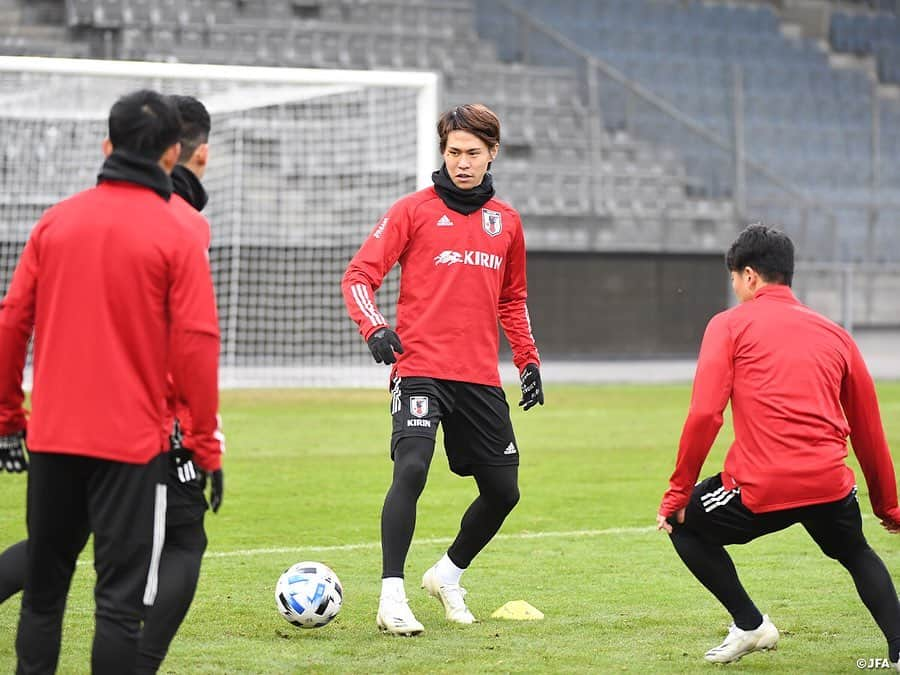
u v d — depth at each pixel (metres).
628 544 22.86
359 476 31.36
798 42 98.31
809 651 15.25
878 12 104.00
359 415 45.56
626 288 75.62
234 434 39.69
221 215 65.19
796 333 13.86
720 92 91.69
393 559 15.99
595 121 83.50
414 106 63.25
